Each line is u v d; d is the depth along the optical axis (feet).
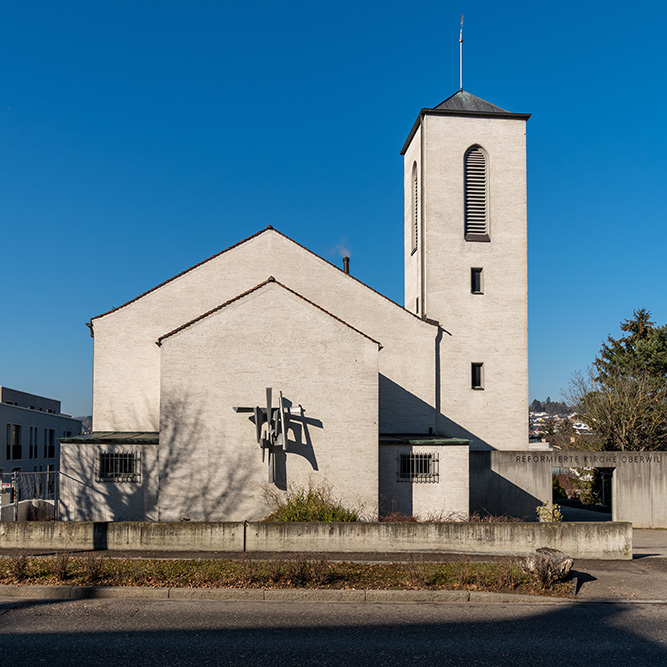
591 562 52.95
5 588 42.32
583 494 113.91
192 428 65.82
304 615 38.34
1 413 156.25
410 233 105.70
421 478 70.38
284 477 66.33
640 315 159.43
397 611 39.65
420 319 88.84
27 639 33.24
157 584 43.04
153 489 67.46
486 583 44.21
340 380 67.87
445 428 90.84
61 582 43.21
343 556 51.11
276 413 65.67
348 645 33.04
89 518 67.05
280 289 68.18
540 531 53.62
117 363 81.71
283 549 52.54
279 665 30.01
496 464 84.23
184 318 82.79
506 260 94.84
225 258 84.53
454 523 53.16
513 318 93.76
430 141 96.12
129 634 34.22
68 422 221.25
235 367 66.90
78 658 30.48
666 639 34.83
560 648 33.12
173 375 66.28
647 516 85.30
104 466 67.87
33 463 180.65
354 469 67.15
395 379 87.97
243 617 37.65
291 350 67.67
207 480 65.41
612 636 35.27
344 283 87.45
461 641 34.04
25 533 53.21
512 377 92.73
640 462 85.66
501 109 99.09
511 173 96.63
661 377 144.77
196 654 31.27
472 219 95.81
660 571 50.19
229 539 52.49
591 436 154.71
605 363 156.25
